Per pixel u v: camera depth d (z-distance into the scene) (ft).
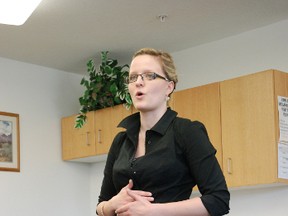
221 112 11.91
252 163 11.19
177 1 11.13
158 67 4.85
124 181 4.82
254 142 11.20
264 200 12.31
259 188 12.44
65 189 16.07
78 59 15.48
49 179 15.66
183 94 12.76
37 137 15.58
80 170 16.69
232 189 12.51
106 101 14.58
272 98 10.98
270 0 11.21
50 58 15.30
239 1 11.21
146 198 4.49
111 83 14.55
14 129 14.94
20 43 13.78
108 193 5.34
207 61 14.07
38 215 15.12
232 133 11.64
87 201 16.70
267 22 12.64
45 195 15.44
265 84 11.16
